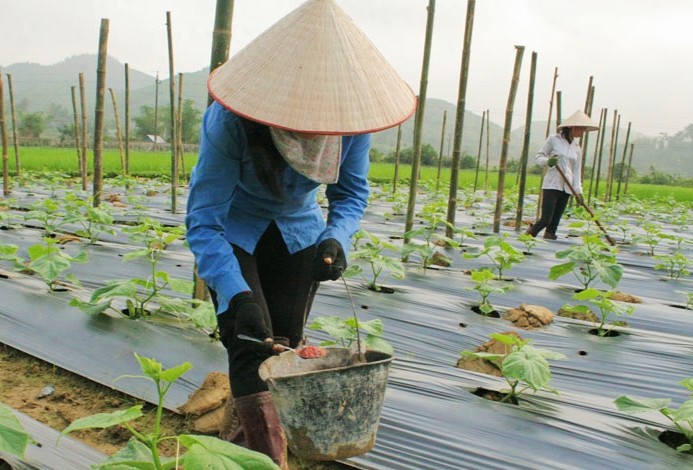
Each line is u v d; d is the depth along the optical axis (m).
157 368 1.85
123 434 2.94
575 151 8.84
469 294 5.68
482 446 2.87
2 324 4.06
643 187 36.53
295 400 1.92
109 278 5.68
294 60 1.95
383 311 4.80
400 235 8.87
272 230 2.44
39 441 2.71
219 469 1.51
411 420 3.03
